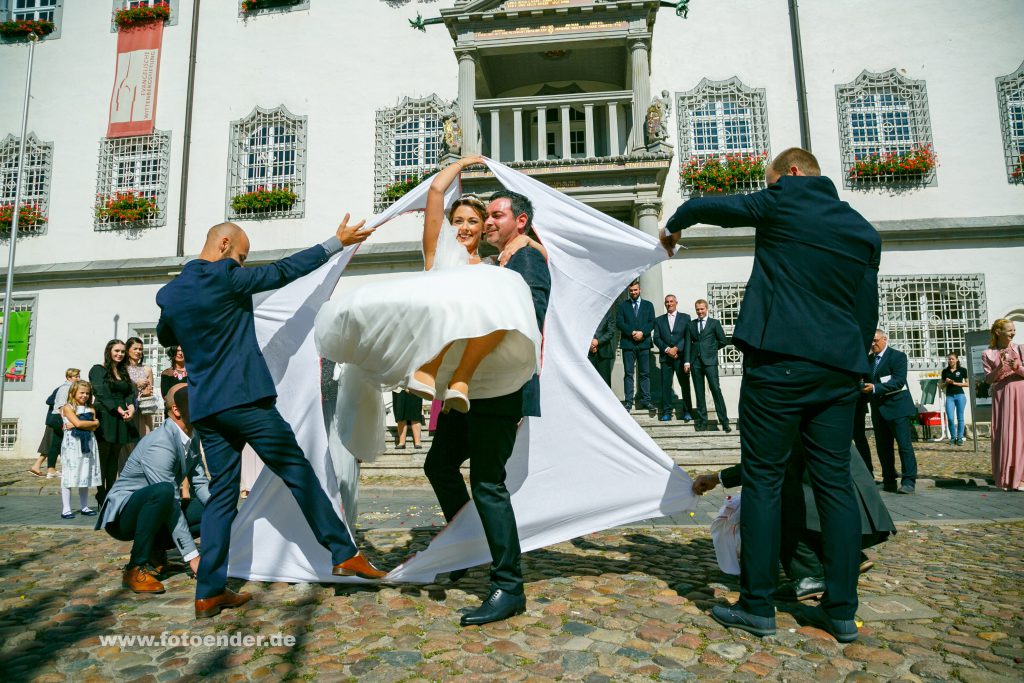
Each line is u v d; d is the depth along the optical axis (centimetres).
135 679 239
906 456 718
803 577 327
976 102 1416
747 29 1486
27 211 1616
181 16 1655
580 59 1386
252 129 1599
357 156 1557
